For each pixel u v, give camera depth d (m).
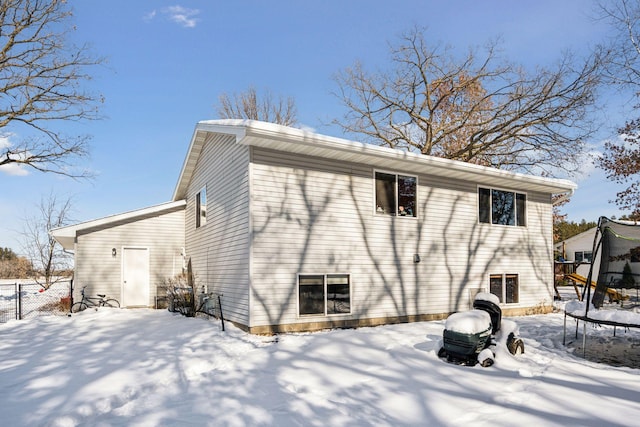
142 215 15.31
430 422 4.56
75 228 14.24
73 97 18.23
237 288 10.04
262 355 7.52
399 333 9.52
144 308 14.87
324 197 10.47
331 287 10.37
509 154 22.06
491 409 4.91
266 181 9.73
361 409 4.96
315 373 6.43
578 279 18.75
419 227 11.94
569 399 5.24
